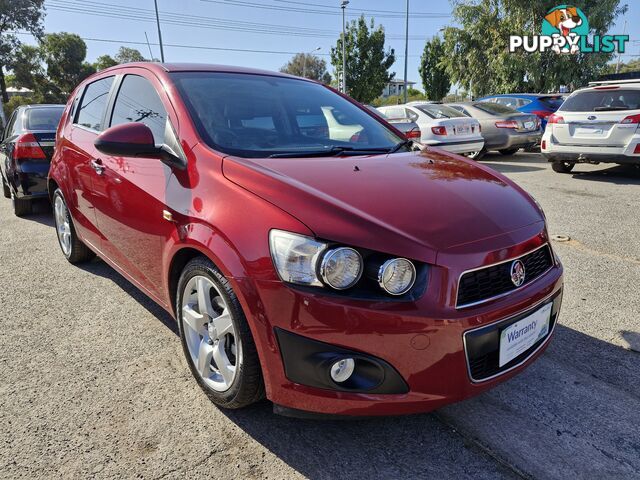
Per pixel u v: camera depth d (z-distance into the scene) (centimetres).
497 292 191
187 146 233
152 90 280
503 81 2048
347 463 195
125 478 186
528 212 225
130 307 339
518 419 222
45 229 558
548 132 830
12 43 4084
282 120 279
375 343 171
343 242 172
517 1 1930
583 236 495
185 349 240
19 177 552
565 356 275
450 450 202
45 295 360
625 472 191
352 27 3180
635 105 738
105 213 304
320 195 189
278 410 192
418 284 176
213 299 219
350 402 176
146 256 261
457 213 199
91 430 213
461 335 177
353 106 336
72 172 356
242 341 192
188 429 213
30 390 242
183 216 218
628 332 300
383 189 207
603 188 743
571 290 363
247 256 184
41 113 609
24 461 194
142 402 232
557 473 190
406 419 222
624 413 226
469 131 966
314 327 172
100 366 264
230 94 279
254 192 196
